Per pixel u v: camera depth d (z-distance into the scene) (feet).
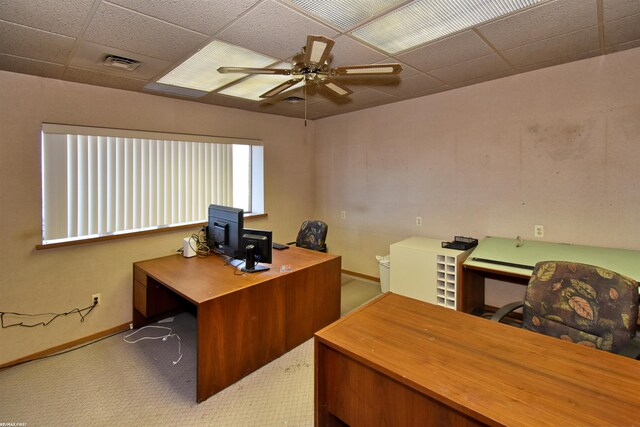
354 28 6.84
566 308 5.58
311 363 8.57
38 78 8.86
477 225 11.53
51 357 8.99
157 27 6.50
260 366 8.34
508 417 3.28
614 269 7.43
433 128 12.39
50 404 7.11
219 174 13.51
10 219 8.54
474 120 11.30
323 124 16.55
